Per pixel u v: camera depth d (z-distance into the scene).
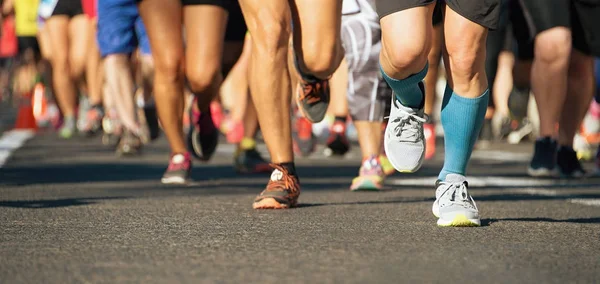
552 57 14.52
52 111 32.78
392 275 6.43
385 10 8.28
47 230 8.53
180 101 13.35
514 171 16.67
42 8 25.52
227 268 6.64
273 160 10.49
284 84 10.29
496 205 10.98
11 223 9.02
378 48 12.50
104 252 7.30
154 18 12.78
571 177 15.17
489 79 23.22
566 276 6.52
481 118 8.89
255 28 10.18
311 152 20.75
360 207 10.56
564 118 15.16
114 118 21.66
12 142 24.70
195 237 8.09
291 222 9.14
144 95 19.92
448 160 9.05
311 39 10.02
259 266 6.71
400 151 8.91
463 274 6.50
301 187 13.30
